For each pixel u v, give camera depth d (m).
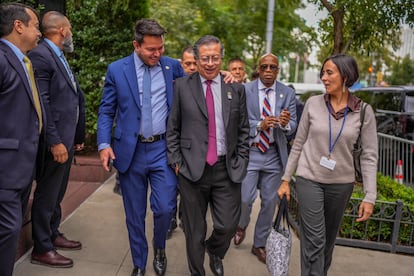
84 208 5.10
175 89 3.13
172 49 14.91
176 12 14.39
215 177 3.11
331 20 6.11
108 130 3.32
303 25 14.59
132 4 6.87
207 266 3.74
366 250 4.30
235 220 3.20
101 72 6.61
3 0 4.11
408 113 8.11
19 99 2.73
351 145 2.83
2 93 2.68
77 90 3.65
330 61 2.81
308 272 2.95
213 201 3.23
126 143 3.25
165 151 3.31
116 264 3.69
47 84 3.31
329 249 3.12
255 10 14.80
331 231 3.07
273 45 14.43
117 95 3.28
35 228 3.48
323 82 2.85
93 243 4.09
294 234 4.62
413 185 6.19
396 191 4.76
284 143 3.81
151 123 3.26
